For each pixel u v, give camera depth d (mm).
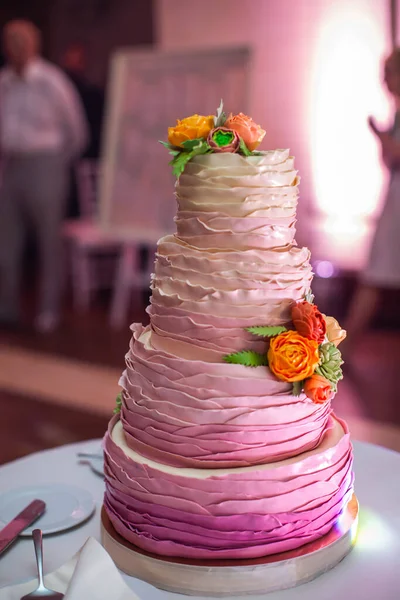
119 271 5281
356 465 1479
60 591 1039
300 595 1049
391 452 1541
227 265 1076
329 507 1120
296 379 1050
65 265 6375
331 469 1112
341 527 1158
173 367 1076
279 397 1066
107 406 3582
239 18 5309
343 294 5172
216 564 1052
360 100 4961
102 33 6250
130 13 6023
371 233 5039
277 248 1106
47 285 5027
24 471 1506
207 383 1066
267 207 1086
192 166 1095
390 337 4668
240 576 1044
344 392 3646
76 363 4293
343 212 5156
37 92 4551
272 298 1085
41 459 1564
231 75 4309
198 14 5480
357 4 4848
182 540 1074
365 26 4848
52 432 3281
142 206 4773
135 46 6062
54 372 4129
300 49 5109
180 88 4512
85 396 3723
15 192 4797
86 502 1345
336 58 4992
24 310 5648
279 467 1050
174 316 1100
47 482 1451
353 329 4105
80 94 6465
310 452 1108
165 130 4609
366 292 4000
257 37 5270
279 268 1084
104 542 1179
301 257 1122
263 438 1067
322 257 5285
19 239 5008
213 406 1057
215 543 1062
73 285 6336
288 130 5273
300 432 1093
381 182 4977
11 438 3227
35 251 7410
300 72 5145
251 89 4250
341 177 5125
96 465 1500
